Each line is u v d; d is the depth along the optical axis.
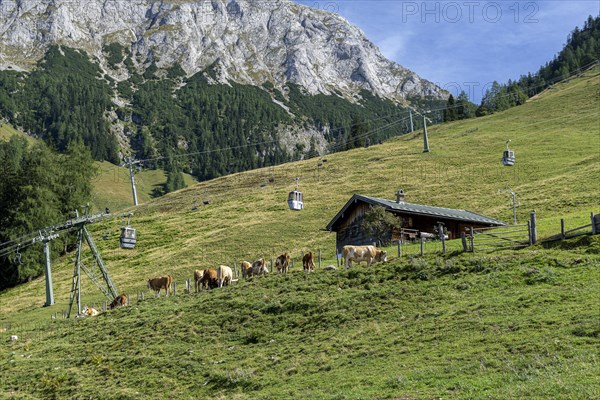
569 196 86.44
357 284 46.88
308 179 135.38
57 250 109.94
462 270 44.62
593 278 38.19
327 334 39.56
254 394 32.53
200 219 117.25
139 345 45.56
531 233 47.56
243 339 42.62
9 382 43.56
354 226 71.38
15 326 66.62
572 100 180.75
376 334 37.06
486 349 30.27
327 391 29.78
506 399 23.78
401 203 71.12
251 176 153.75
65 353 48.00
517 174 110.56
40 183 117.38
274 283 51.38
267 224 103.31
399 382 28.25
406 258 49.53
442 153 139.62
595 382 23.73
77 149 133.12
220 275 57.41
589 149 122.06
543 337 30.08
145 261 97.31
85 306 72.00
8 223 110.75
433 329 35.19
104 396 37.78
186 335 45.25
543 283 39.41
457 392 25.83
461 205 95.44
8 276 103.06
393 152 150.88
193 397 34.72
